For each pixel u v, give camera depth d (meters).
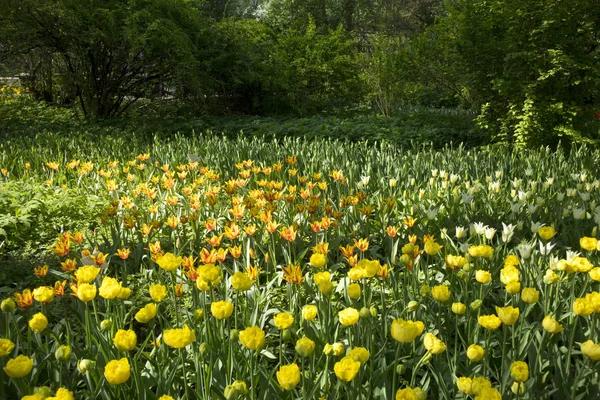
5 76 15.86
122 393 2.32
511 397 2.31
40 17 13.12
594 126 9.54
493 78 9.84
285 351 3.01
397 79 13.31
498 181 5.70
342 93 17.17
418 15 30.81
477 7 9.97
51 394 2.09
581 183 5.82
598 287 3.33
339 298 3.76
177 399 2.31
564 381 2.42
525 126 8.78
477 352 2.04
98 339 2.60
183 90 14.56
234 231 3.82
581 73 9.28
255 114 15.98
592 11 8.99
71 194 6.23
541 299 3.20
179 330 2.07
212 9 27.22
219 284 3.34
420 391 1.93
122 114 15.44
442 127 11.55
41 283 4.24
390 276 3.74
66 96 16.00
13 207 5.49
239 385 1.99
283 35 17.89
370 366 2.42
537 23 9.26
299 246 4.56
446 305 3.12
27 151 8.13
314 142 8.78
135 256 4.46
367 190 6.06
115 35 12.88
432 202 5.44
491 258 3.81
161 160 7.62
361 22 30.92
